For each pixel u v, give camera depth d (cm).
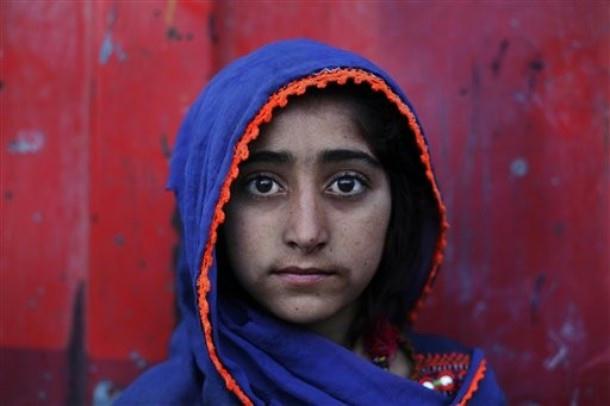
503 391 127
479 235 127
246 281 93
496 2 127
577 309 126
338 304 93
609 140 126
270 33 128
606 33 126
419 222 107
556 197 127
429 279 108
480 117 127
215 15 127
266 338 95
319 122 90
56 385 129
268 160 89
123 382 128
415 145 98
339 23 128
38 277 129
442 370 106
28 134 129
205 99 100
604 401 126
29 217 129
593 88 126
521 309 127
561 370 126
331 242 91
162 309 127
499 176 127
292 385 94
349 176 92
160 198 127
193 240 94
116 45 128
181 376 102
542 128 126
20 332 129
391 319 111
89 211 128
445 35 127
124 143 127
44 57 129
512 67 127
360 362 97
